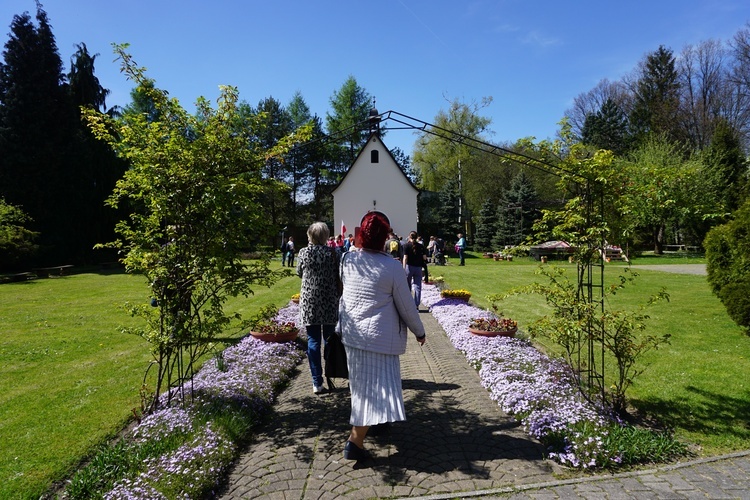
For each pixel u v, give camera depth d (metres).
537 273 4.61
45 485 3.12
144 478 2.99
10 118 25.08
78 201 26.86
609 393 4.70
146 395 4.86
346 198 34.25
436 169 44.50
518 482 3.09
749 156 33.91
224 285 4.18
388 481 3.12
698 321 8.55
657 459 3.39
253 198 4.44
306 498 2.94
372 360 3.28
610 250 4.27
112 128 4.16
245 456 3.56
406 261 9.26
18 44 25.64
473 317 8.50
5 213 21.44
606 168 4.10
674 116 38.84
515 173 44.03
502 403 4.42
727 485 3.02
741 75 34.28
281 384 5.27
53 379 5.60
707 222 29.00
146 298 13.12
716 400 4.56
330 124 48.41
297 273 4.99
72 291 14.82
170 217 4.02
